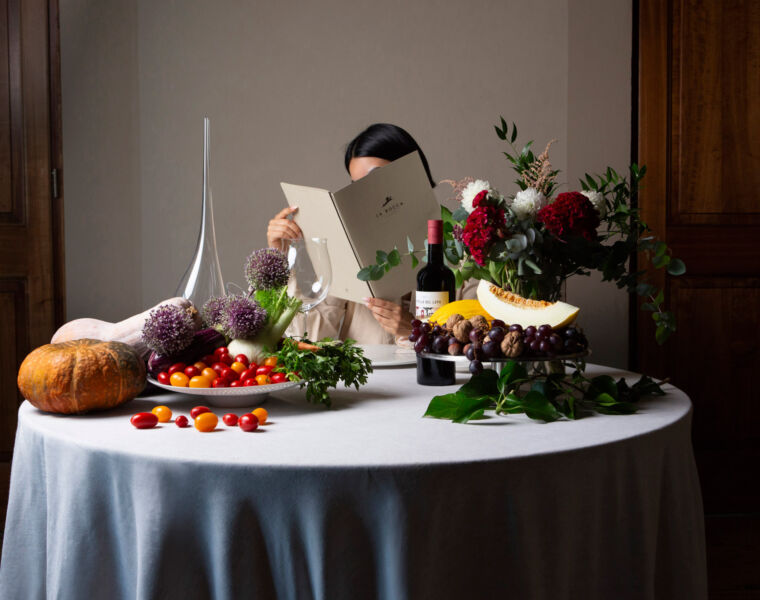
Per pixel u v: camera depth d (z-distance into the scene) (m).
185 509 0.91
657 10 2.60
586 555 0.96
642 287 1.35
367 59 3.02
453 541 0.90
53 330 2.64
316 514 0.88
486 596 0.91
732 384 2.67
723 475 2.69
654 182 2.63
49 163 2.62
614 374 1.49
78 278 3.00
